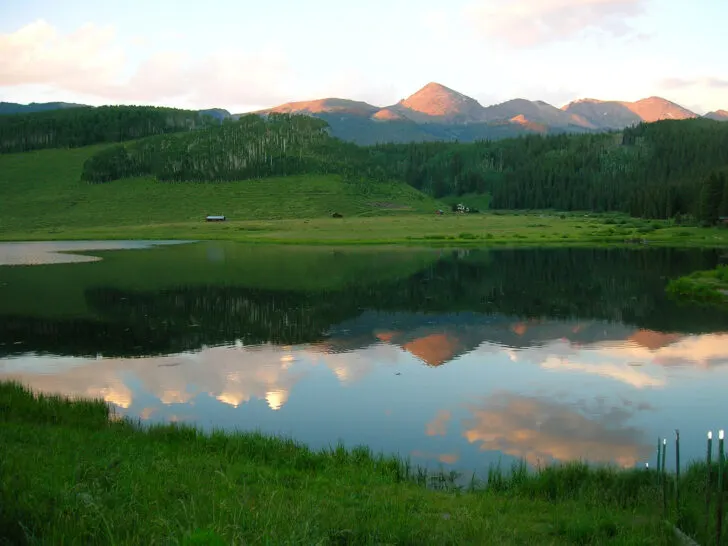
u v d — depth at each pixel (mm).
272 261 95125
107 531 9430
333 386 30375
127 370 33500
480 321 47750
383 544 10398
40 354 37250
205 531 9008
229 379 31688
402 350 38250
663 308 53438
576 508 13930
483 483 17969
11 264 91375
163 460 15703
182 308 53438
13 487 11188
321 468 17484
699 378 31734
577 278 73938
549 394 29094
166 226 198750
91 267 86562
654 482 15969
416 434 23609
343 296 60344
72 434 18453
